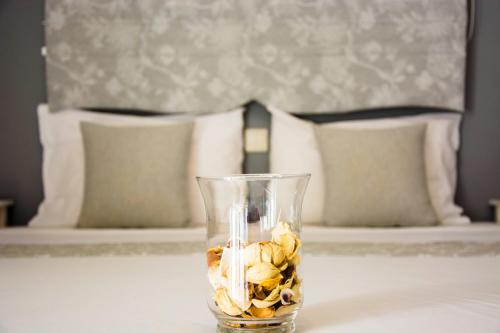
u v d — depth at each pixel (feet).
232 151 8.37
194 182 8.03
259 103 9.07
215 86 8.92
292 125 8.59
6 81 9.08
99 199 7.50
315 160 8.23
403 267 4.40
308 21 8.95
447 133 8.68
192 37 8.91
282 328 2.62
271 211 2.61
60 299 3.43
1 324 2.91
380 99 9.00
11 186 9.09
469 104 9.30
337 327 2.78
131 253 5.17
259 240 2.59
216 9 8.92
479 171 9.27
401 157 7.71
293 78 8.95
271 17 8.93
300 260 2.66
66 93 8.83
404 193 7.55
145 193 7.48
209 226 2.72
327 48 8.97
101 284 3.84
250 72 8.92
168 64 8.91
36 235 6.75
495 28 9.31
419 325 2.80
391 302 3.26
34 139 9.08
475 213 9.28
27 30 9.09
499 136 9.29
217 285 2.61
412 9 9.00
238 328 2.59
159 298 3.43
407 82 8.99
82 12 8.86
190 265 4.52
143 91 8.91
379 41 8.98
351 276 4.05
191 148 8.18
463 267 4.38
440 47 9.01
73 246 5.64
